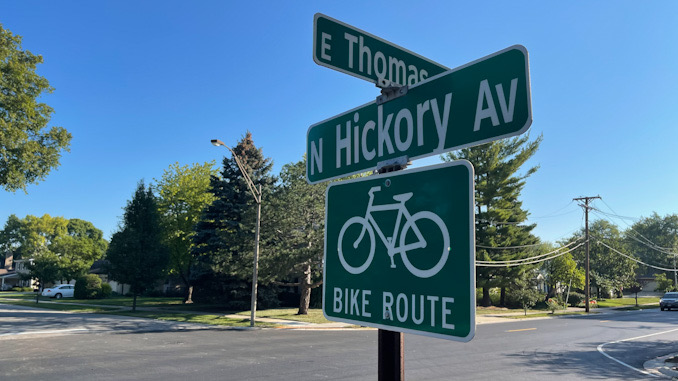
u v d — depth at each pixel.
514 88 1.79
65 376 9.81
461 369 10.95
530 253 39.66
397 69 2.60
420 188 2.00
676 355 14.41
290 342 15.88
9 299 44.00
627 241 95.44
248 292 30.50
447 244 1.85
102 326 20.59
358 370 10.48
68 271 56.97
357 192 2.33
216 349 13.95
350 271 2.30
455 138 1.98
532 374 10.66
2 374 10.05
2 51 25.16
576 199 41.25
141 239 30.22
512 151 38.59
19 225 92.50
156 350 13.66
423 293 1.91
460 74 2.00
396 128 2.25
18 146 24.89
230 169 32.38
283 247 26.05
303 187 26.64
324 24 2.38
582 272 47.19
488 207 39.16
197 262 33.19
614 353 14.68
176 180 42.75
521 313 36.66
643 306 49.22
